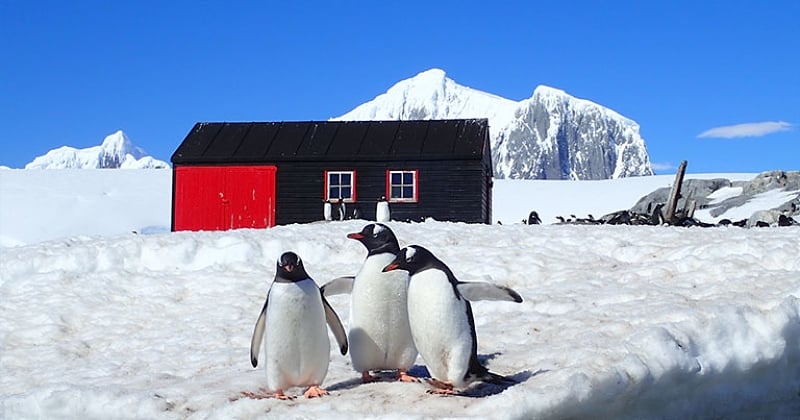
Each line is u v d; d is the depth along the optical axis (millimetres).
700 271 11398
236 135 32938
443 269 6965
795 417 8227
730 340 7977
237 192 31078
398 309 7582
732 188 40062
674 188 26719
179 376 8844
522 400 6445
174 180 31453
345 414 6555
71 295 12812
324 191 30625
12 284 13695
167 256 14734
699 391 7746
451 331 6844
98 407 7531
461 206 29906
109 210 44375
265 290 12648
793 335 8227
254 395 7375
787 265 11359
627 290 10469
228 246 14797
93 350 10664
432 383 7273
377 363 7738
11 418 7879
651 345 7523
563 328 8891
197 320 11406
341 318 10922
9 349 10898
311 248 14656
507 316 9930
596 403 6840
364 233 7680
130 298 12719
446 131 31875
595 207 49562
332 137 32188
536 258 13367
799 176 37688
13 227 40188
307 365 7277
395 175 30344
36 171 56875
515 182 60125
